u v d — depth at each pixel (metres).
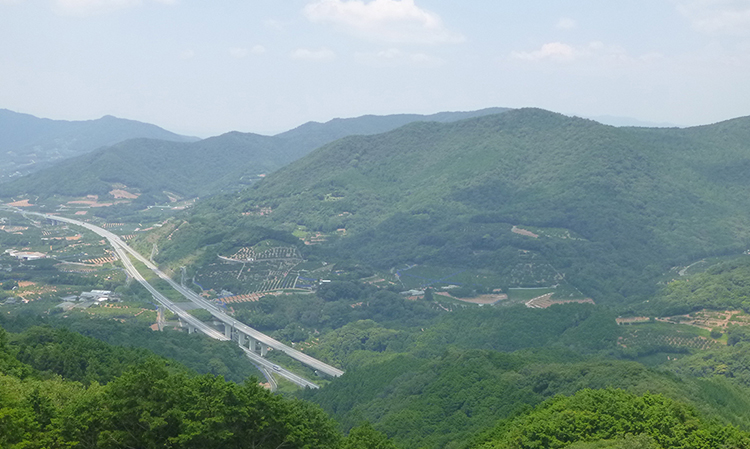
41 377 192.12
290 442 139.75
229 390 135.50
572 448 148.38
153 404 127.62
